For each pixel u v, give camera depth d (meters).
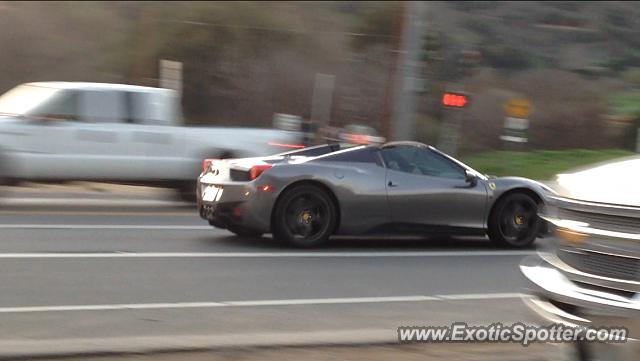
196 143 15.55
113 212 14.10
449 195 11.16
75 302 7.52
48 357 5.60
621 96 35.94
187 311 7.37
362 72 34.94
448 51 31.66
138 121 15.04
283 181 10.57
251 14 36.44
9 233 11.16
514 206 11.55
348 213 10.82
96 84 14.99
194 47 34.81
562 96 36.16
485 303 8.15
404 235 11.16
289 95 34.34
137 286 8.27
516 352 6.25
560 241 5.80
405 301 8.13
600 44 37.12
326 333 6.59
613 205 5.39
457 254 10.99
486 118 33.88
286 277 9.03
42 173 14.29
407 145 11.29
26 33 35.88
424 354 6.11
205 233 11.89
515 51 36.50
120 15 38.69
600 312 5.34
